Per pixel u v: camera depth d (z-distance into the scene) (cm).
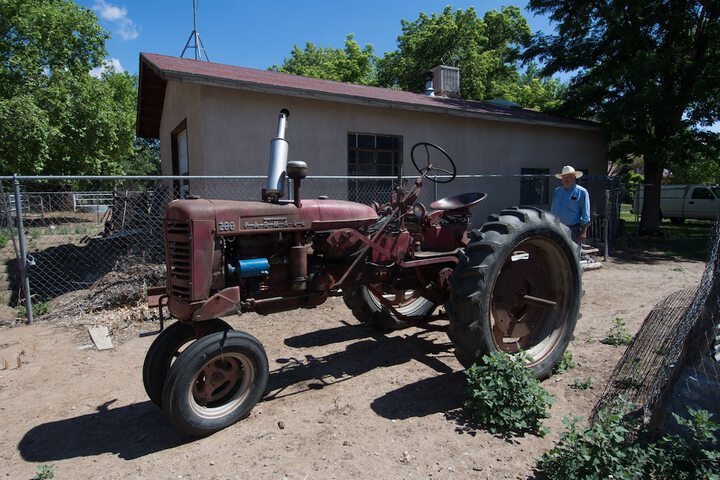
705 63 1145
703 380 234
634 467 216
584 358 392
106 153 1814
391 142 988
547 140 1238
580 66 1351
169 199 883
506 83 2817
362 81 3077
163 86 1076
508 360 300
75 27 1773
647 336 357
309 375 373
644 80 1171
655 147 1202
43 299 621
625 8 1216
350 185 937
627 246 1152
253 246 308
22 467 256
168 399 264
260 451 265
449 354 414
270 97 823
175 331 312
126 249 765
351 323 510
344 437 277
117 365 404
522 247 354
